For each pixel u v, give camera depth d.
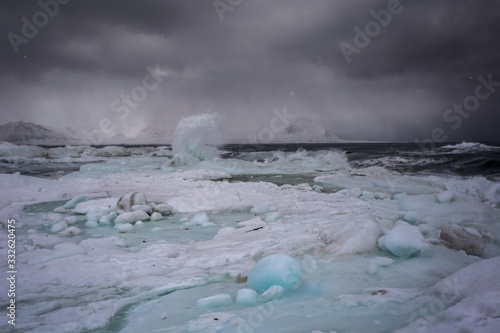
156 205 5.92
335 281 2.42
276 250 3.20
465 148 24.84
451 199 4.92
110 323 1.98
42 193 7.61
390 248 2.91
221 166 13.73
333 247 3.06
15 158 19.41
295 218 4.85
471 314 1.58
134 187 8.68
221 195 6.70
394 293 2.07
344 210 5.41
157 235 4.30
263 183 9.20
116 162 15.93
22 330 1.86
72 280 2.62
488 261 2.12
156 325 1.92
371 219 3.52
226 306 2.15
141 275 2.76
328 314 1.89
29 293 2.39
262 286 2.37
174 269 2.96
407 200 5.34
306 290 2.34
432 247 3.02
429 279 2.37
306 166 14.10
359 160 16.88
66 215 5.66
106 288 2.50
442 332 1.49
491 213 4.52
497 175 10.23
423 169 12.55
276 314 1.96
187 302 2.24
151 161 16.69
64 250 3.32
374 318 1.80
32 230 4.54
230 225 4.82
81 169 14.27
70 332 1.85
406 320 1.74
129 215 5.07
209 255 3.23
